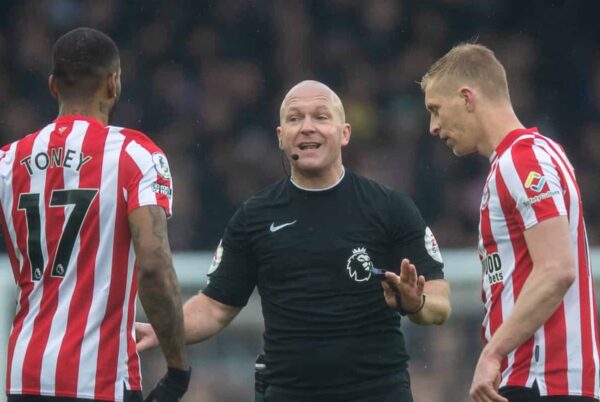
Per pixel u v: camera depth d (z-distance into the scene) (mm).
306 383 19672
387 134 47531
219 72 49188
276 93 49125
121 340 17484
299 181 20031
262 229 20000
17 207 17797
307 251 19719
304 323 19641
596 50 50000
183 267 31188
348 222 19844
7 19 49656
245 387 29188
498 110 18859
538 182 17719
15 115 47531
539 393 17781
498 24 50469
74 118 17875
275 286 19922
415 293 18625
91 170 17578
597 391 18062
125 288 17547
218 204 45000
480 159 45562
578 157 47562
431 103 19312
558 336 17812
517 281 18109
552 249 17484
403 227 20000
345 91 48844
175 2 50125
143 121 47781
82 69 17891
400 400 19812
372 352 19688
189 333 20297
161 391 17625
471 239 44000
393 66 49469
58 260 17469
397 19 50375
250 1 50344
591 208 45250
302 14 50281
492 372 17281
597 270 29250
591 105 48906
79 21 49719
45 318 17438
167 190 17688
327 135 19766
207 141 47375
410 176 45656
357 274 19688
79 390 17188
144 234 17250
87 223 17453
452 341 29016
